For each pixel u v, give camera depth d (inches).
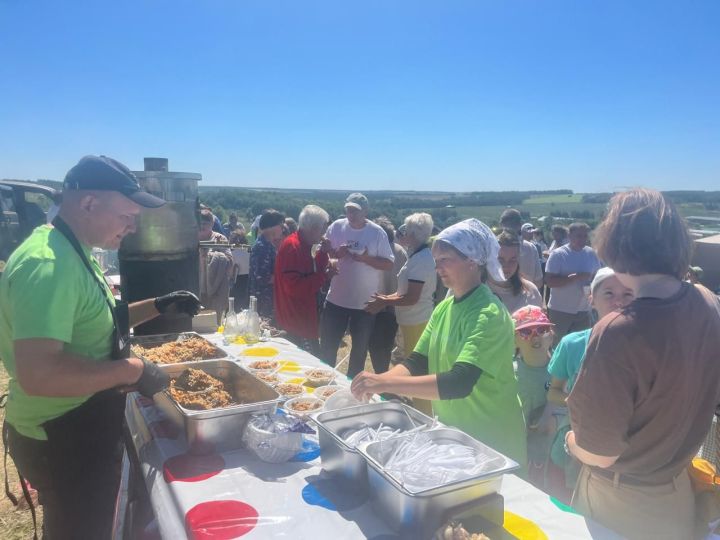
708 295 55.2
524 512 57.1
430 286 169.2
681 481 57.7
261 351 124.0
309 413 79.6
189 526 52.6
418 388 68.6
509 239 139.6
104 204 67.6
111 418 71.8
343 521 53.6
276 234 207.9
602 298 89.7
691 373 50.9
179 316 127.2
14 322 58.9
